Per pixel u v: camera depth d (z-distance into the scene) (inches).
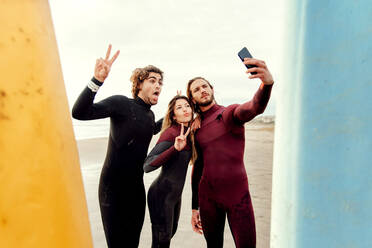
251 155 247.1
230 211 103.7
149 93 113.0
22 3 16.9
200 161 112.6
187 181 194.5
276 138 25.4
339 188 19.0
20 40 16.3
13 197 15.0
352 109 18.4
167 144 112.2
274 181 25.4
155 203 110.7
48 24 19.2
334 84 19.3
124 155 108.7
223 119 105.4
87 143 356.2
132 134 108.9
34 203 15.8
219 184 103.8
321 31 20.1
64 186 17.7
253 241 102.4
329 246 19.5
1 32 15.6
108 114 103.7
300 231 21.2
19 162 15.4
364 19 17.8
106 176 111.0
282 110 24.1
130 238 112.0
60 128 18.3
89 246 20.6
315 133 20.3
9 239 14.8
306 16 21.2
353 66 18.4
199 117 110.8
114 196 110.0
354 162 18.2
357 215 18.1
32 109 16.2
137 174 111.9
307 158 20.8
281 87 24.4
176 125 114.3
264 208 153.6
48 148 16.9
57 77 19.1
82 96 94.0
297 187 21.5
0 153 14.7
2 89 15.1
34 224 15.7
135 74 114.9
